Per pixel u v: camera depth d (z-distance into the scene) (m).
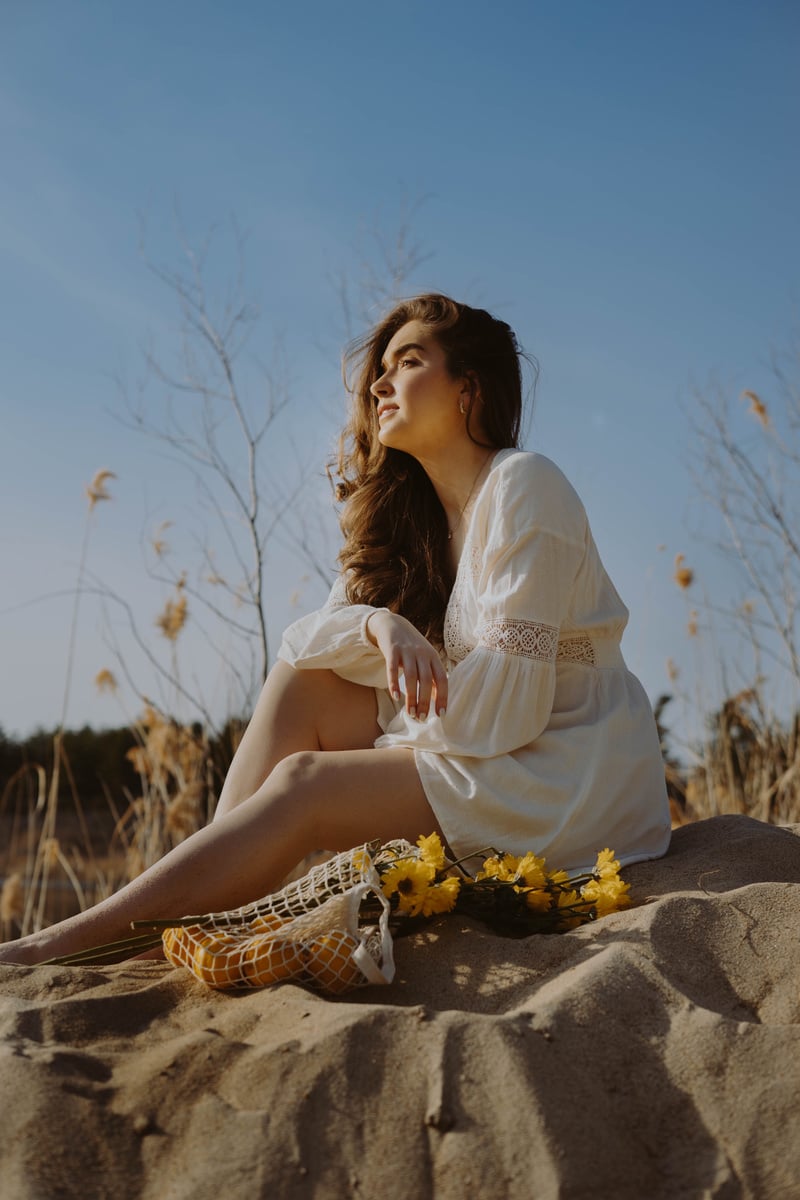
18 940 1.87
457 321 2.49
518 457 2.27
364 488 2.65
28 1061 1.41
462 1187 1.25
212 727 4.84
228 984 1.70
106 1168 1.27
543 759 2.13
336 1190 1.25
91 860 5.09
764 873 2.17
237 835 1.93
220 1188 1.24
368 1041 1.42
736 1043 1.43
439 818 2.04
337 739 2.26
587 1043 1.44
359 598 2.58
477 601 2.24
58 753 4.95
